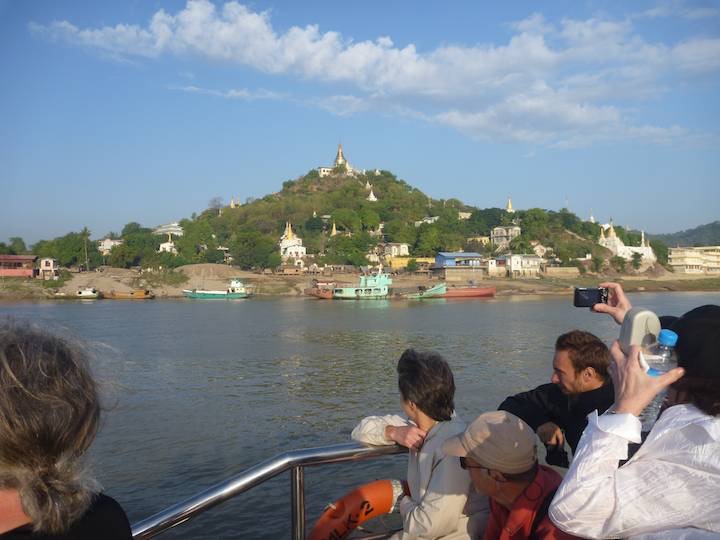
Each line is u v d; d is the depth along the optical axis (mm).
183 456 18172
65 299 113000
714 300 111875
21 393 1729
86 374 1946
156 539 12492
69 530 1851
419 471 3744
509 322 63531
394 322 64625
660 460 2477
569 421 4133
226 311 84312
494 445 2943
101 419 2064
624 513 2375
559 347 4062
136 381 30141
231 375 32062
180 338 50188
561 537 2760
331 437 20266
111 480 16234
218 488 3377
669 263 178625
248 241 143750
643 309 2615
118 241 183625
